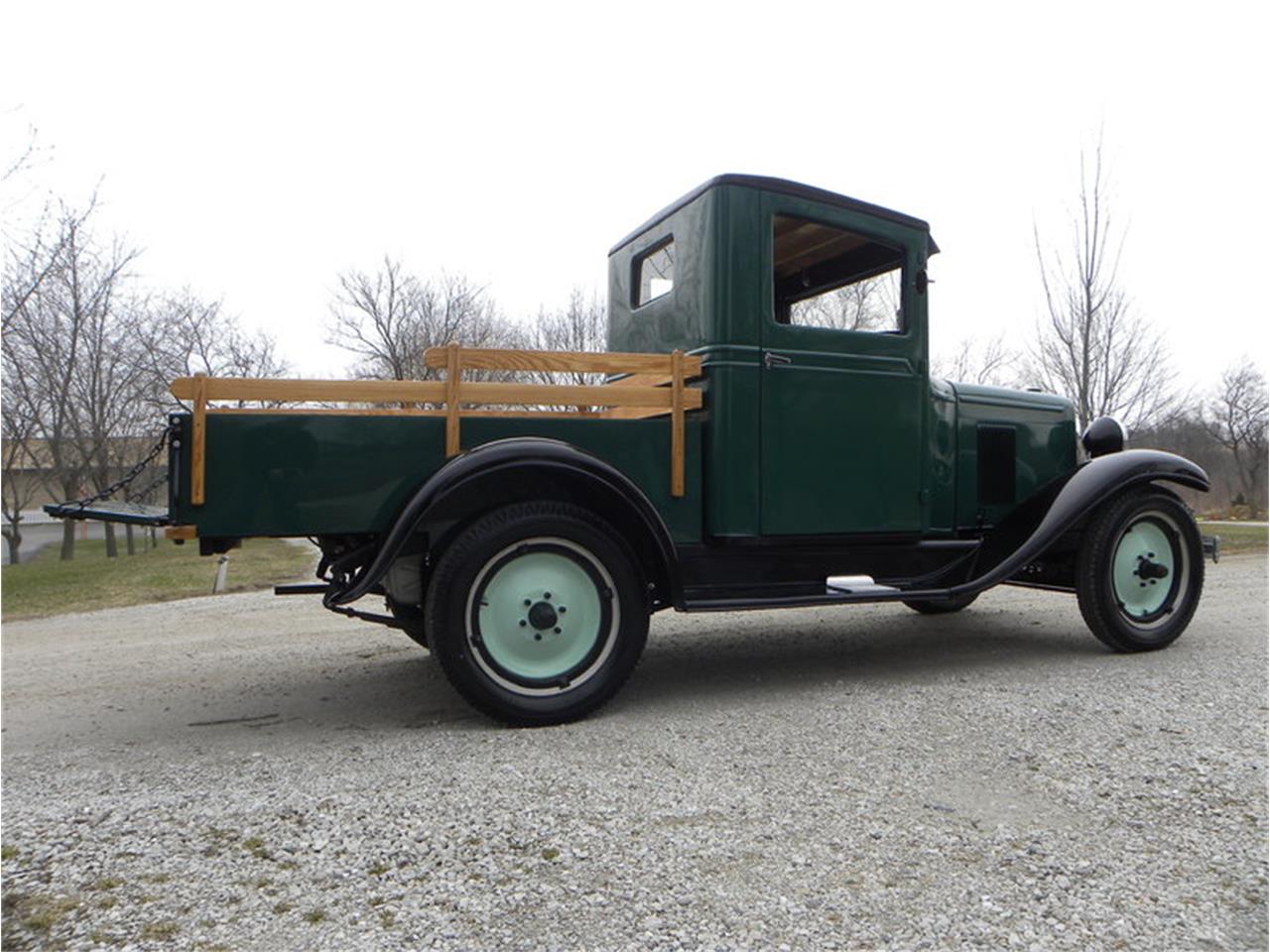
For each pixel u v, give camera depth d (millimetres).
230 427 3475
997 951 1924
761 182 4301
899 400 4645
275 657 5344
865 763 3121
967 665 4746
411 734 3588
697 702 4023
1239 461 31297
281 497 3529
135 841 2502
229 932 2016
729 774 3008
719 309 4219
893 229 4652
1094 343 11305
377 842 2477
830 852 2398
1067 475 5047
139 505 3895
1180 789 2840
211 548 3676
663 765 3125
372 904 2137
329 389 3600
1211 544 5238
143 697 4379
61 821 2660
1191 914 2072
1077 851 2402
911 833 2518
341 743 3477
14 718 4027
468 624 3604
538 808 2713
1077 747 3271
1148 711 3752
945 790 2846
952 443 5117
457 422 3752
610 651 3811
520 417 3883
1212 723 3570
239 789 2924
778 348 4324
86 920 2066
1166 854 2383
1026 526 4961
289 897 2172
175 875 2295
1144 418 12203
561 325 25500
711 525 4234
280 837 2518
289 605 7785
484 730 3625
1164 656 4902
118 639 6262
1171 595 5109
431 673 4793
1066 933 1992
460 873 2293
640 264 5113
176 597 8773
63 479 17156
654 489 4148
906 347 4672
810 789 2859
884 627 6102
